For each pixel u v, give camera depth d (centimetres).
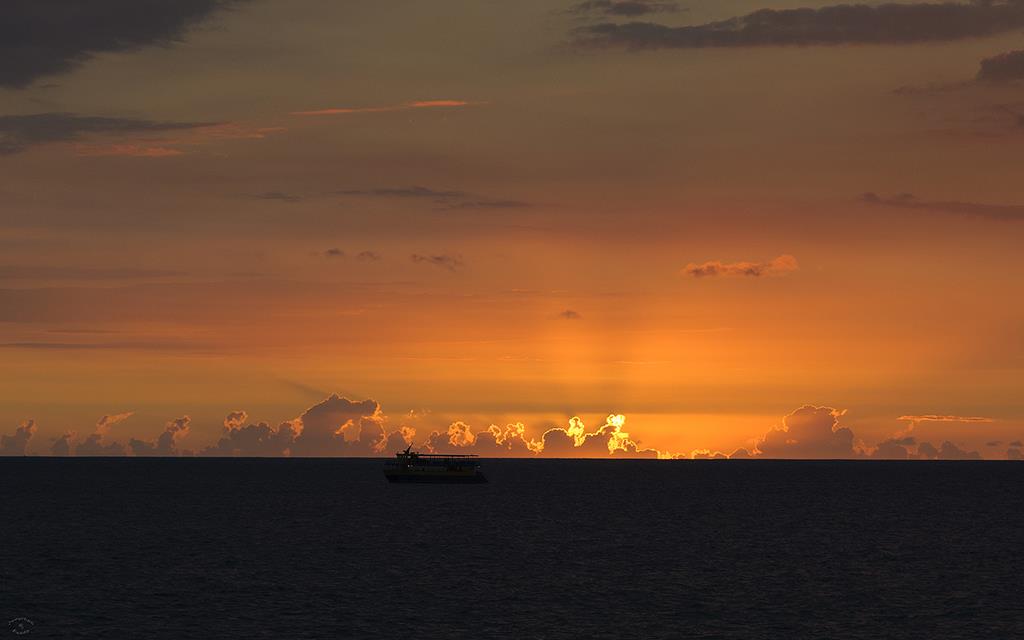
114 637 7800
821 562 11969
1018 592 9856
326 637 7819
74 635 7862
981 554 12825
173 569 11081
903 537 14900
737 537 14838
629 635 7956
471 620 8431
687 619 8531
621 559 12162
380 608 8881
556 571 11081
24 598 9225
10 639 7762
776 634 8025
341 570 11069
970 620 8556
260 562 11706
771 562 11931
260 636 7844
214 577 10512
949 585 10244
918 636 8000
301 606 8950
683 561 11994
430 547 13300
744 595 9600
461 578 10531
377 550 12938
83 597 9306
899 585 10225
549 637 7869
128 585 9975
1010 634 8081
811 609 8956
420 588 9881
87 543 13575
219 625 8194
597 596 9506
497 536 14838
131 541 13862
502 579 10488
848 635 8019
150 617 8481
